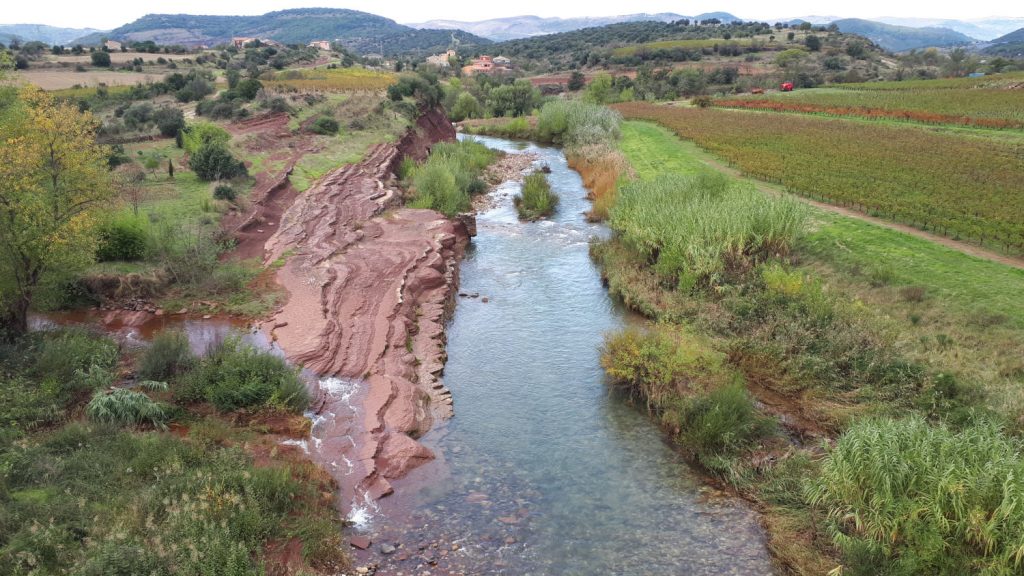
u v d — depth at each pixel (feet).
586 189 153.99
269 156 141.79
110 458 40.32
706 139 188.24
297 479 42.96
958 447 38.96
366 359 62.08
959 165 134.62
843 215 101.86
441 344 71.00
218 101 187.73
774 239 85.66
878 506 37.47
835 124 212.23
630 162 165.78
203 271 78.89
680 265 83.51
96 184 62.44
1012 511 33.50
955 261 78.59
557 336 74.49
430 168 132.36
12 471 36.65
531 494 45.85
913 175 126.31
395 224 106.63
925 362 56.34
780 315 67.56
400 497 44.88
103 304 71.82
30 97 60.44
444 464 49.42
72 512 33.99
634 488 46.70
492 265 100.94
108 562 29.58
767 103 279.08
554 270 98.12
